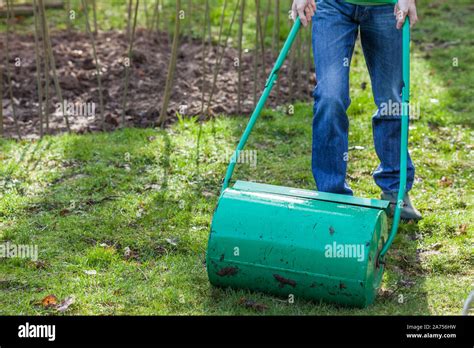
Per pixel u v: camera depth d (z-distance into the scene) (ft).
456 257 13.76
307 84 22.65
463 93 22.39
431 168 17.74
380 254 11.99
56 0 31.01
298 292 11.78
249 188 12.45
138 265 13.52
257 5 21.09
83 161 17.92
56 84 19.43
